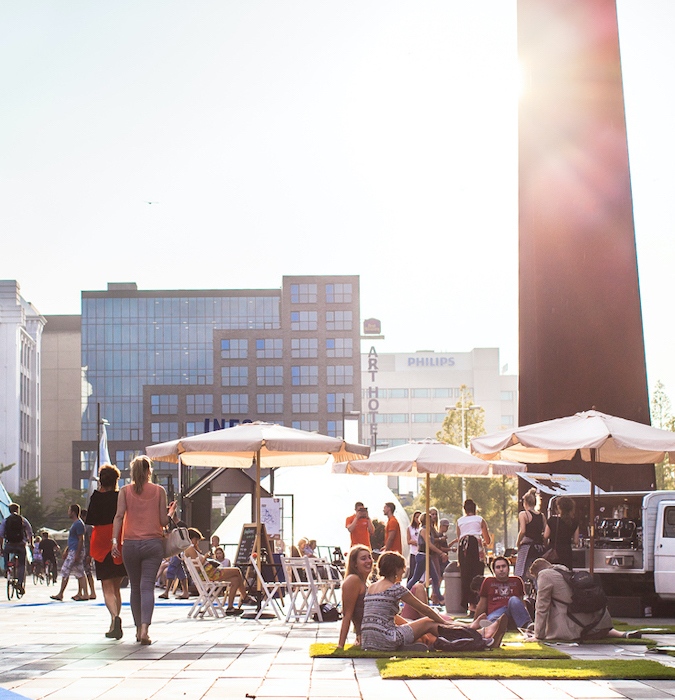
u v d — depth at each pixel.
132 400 151.38
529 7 27.97
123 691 8.41
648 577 17.58
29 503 109.12
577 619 12.35
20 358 138.38
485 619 13.13
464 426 77.12
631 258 26.47
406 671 9.38
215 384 141.88
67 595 27.42
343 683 8.91
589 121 27.00
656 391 51.84
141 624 12.16
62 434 177.00
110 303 153.75
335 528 43.78
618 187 26.77
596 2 27.42
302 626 15.52
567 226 26.61
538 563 12.72
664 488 50.06
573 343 26.22
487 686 8.72
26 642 12.61
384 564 11.37
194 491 34.78
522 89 28.75
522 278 28.84
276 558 19.58
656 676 9.15
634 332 26.23
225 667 10.02
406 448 20.73
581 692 8.38
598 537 18.61
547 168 26.86
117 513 12.10
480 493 74.50
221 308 154.00
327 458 21.89
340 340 141.88
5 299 135.88
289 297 142.62
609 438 15.62
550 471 25.66
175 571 25.00
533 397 28.22
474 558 18.69
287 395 141.12
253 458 21.88
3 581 41.19
